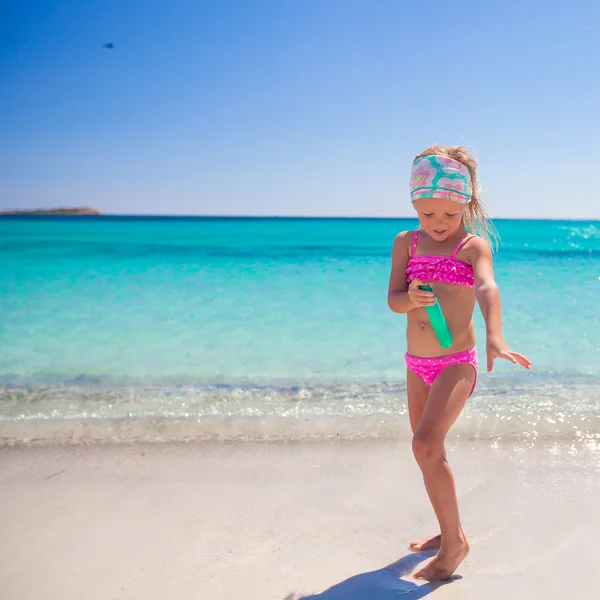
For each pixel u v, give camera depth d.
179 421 4.04
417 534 2.67
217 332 7.44
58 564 2.42
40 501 2.95
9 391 4.89
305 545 2.57
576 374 5.32
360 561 2.45
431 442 2.29
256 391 4.86
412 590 2.24
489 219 2.84
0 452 3.54
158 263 17.45
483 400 4.49
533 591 2.22
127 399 4.63
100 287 11.73
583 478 3.18
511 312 8.53
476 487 3.10
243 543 2.58
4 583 2.29
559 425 3.93
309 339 6.99
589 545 2.52
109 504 2.92
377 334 7.26
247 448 3.62
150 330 7.57
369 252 24.00
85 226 64.56
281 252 23.75
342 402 4.52
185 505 2.92
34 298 10.24
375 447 3.62
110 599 2.19
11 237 35.34
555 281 12.29
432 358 2.54
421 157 2.61
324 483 3.15
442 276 2.56
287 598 2.20
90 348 6.59
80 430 3.88
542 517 2.78
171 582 2.30
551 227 76.50
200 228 61.25
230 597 2.20
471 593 2.21
